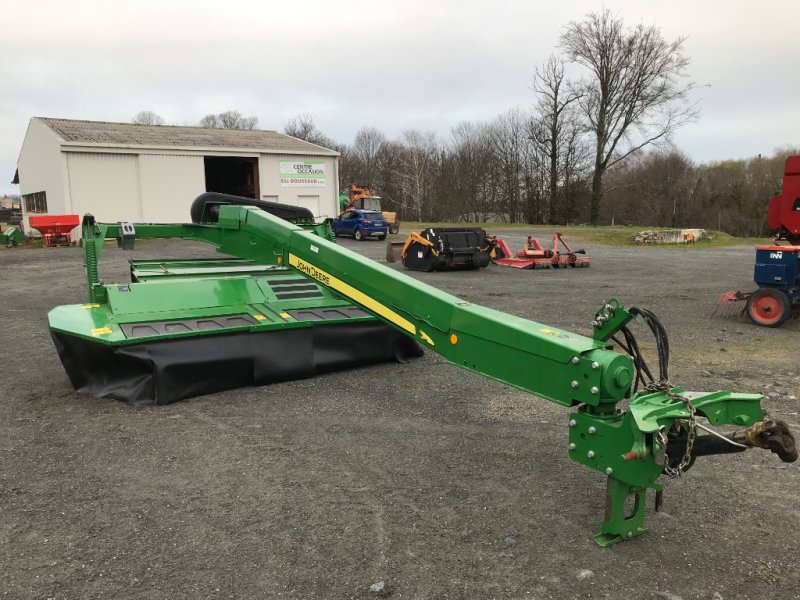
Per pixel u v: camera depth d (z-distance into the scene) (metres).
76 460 4.25
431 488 3.84
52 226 25.34
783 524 3.41
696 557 3.07
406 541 3.22
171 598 2.73
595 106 46.06
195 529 3.34
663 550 3.14
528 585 2.83
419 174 63.81
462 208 62.25
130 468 4.12
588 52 44.81
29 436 4.68
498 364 3.27
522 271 17.31
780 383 6.13
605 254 22.97
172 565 2.99
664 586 2.82
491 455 4.36
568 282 14.59
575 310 10.45
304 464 4.20
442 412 5.28
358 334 6.57
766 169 51.38
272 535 3.28
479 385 6.08
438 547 3.16
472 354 3.42
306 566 2.98
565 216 52.16
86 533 3.29
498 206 60.28
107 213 26.92
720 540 3.24
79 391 5.70
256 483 3.90
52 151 26.72
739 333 8.68
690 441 2.73
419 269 17.42
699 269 17.44
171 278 6.46
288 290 6.55
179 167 28.39
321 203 33.31
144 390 5.39
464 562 3.02
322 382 6.14
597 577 2.89
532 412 5.28
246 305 6.15
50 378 6.29
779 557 3.07
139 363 5.34
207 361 5.57
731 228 51.09
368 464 4.20
